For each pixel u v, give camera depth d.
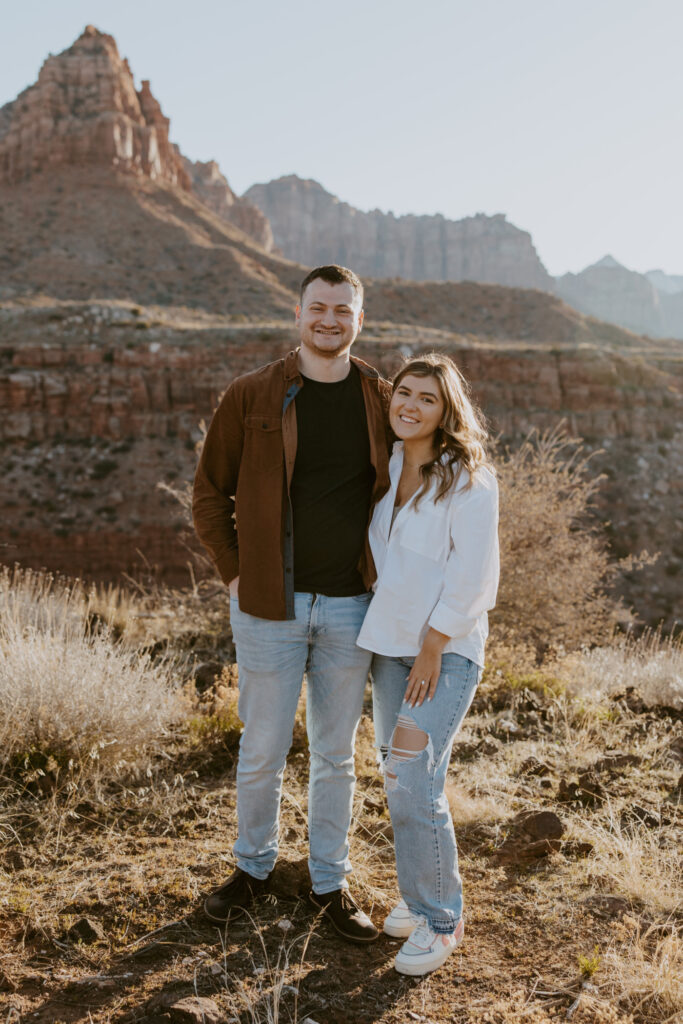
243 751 2.90
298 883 2.95
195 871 3.03
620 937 2.64
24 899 2.81
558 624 7.40
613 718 5.06
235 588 2.90
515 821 3.43
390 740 2.82
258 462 2.74
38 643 4.17
